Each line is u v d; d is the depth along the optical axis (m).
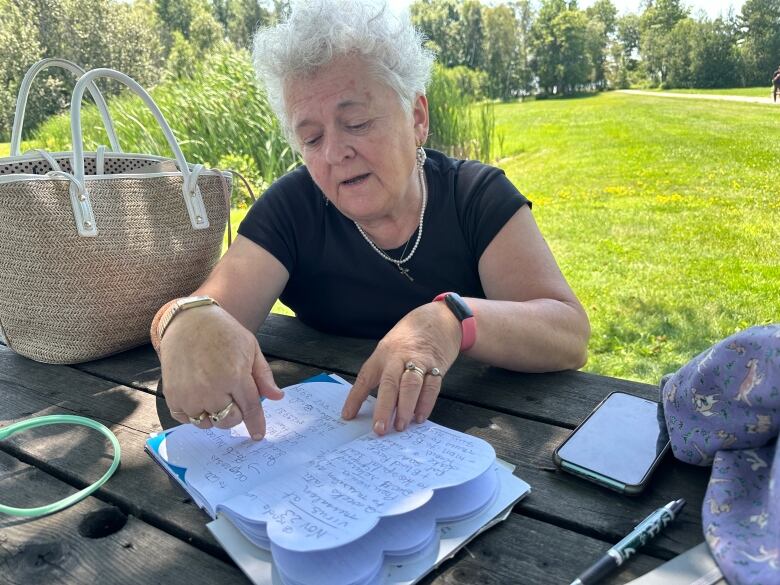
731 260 4.21
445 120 6.38
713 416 0.81
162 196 1.43
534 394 1.13
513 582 0.68
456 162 1.56
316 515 0.70
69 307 1.36
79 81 1.29
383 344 1.03
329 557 0.68
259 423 0.97
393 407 0.94
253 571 0.70
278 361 1.38
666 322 3.40
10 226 1.29
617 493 0.83
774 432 0.77
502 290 1.39
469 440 0.86
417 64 1.33
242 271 1.44
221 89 6.27
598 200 6.07
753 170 6.48
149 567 0.74
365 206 1.33
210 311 1.08
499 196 1.43
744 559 0.61
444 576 0.69
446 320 1.08
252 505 0.74
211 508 0.81
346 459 0.83
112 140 1.68
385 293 1.55
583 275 4.14
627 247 4.65
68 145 9.22
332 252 1.52
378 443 0.88
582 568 0.70
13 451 1.03
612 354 3.12
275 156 6.04
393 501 0.71
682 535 0.74
